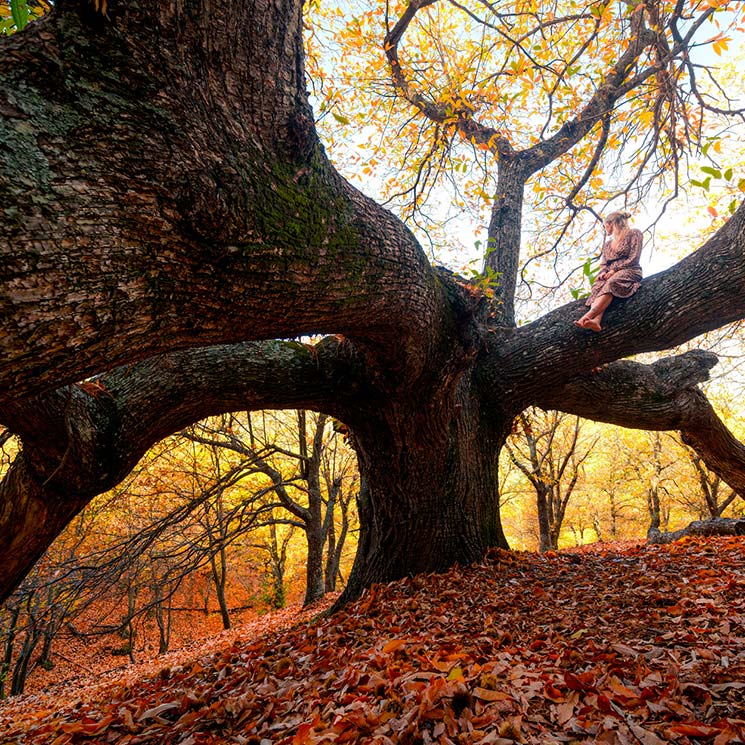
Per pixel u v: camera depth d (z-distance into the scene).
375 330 3.38
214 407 3.88
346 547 24.30
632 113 6.38
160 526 6.18
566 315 4.85
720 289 3.97
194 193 1.62
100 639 15.80
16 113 1.25
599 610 3.19
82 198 1.33
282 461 14.70
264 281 2.04
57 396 2.81
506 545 5.05
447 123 5.97
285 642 3.85
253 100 1.87
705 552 4.53
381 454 4.68
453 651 2.61
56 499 3.06
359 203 2.71
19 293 1.22
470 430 4.94
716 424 6.53
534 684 2.07
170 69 1.58
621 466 19.67
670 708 1.83
